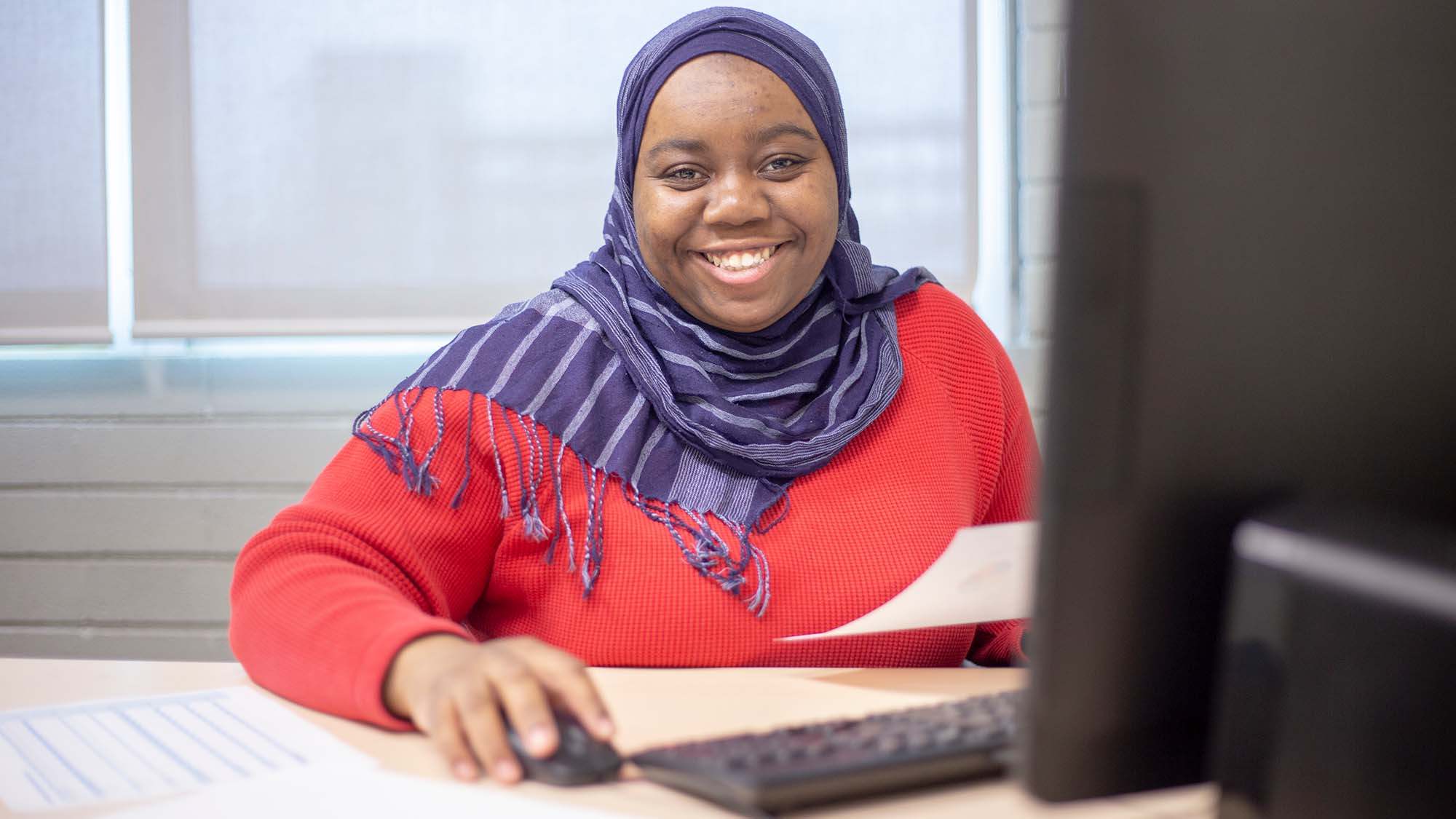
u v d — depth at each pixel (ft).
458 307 7.38
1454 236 1.50
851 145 7.34
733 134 3.76
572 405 3.74
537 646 2.35
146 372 7.44
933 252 7.34
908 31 7.28
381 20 7.32
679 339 3.97
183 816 1.95
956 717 2.15
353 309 7.36
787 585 3.60
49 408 7.47
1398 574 1.27
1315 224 1.43
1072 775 1.43
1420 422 1.51
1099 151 1.32
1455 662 1.23
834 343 4.12
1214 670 1.47
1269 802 1.36
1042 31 7.41
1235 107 1.37
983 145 7.57
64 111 7.39
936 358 4.20
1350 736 1.30
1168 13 1.32
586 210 7.34
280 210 7.35
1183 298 1.37
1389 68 1.44
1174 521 1.41
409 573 3.36
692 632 3.55
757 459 3.70
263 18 7.30
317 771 2.17
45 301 7.40
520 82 7.33
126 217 7.52
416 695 2.32
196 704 2.70
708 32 3.85
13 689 2.88
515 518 3.67
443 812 1.95
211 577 7.43
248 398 7.42
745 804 1.84
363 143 7.34
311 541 3.16
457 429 3.65
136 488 7.46
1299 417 1.45
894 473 3.87
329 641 2.63
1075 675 1.42
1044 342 1.39
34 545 7.47
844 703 2.75
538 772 2.09
